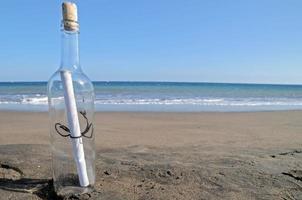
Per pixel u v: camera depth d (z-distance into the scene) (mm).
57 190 552
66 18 535
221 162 875
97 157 888
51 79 552
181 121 3049
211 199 576
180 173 712
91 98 565
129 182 645
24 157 825
